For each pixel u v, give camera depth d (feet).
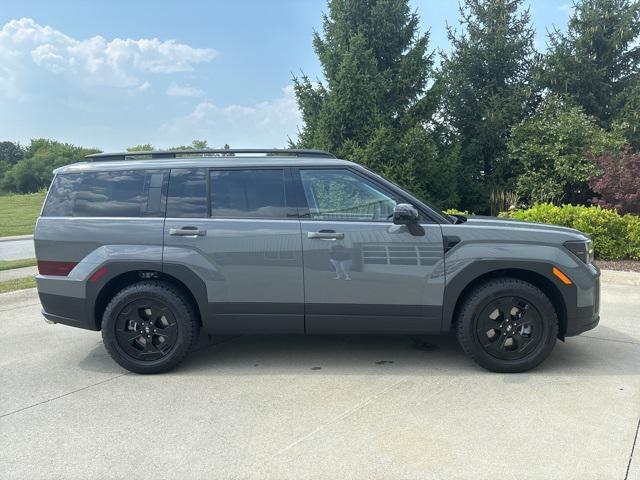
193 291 14.34
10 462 10.03
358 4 39.86
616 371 14.14
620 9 46.73
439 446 10.24
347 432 10.90
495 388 13.07
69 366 15.52
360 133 38.01
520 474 9.24
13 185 283.59
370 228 13.99
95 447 10.55
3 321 20.77
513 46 47.39
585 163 41.27
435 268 13.88
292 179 14.60
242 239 14.15
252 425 11.33
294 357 15.78
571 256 13.80
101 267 14.46
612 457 9.75
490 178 47.78
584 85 47.24
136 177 14.99
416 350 16.19
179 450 10.35
